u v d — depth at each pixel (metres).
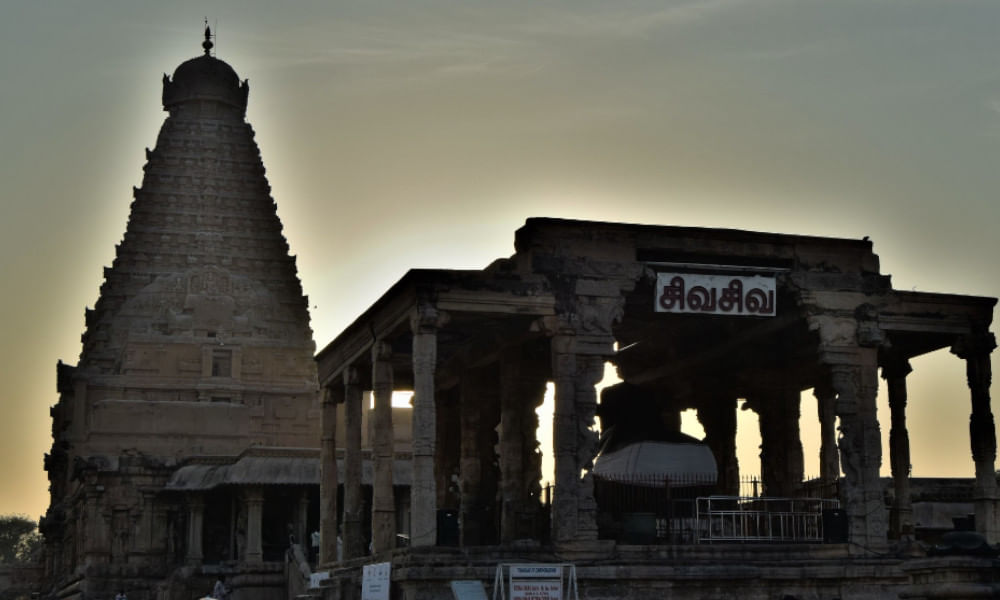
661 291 53.78
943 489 70.44
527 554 49.47
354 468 60.47
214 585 89.31
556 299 52.59
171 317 124.69
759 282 54.97
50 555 133.88
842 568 50.66
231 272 131.38
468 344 63.72
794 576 50.16
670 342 68.38
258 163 137.12
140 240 131.12
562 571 46.31
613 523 57.75
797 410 66.56
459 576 47.16
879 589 50.91
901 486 60.94
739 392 68.12
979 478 56.16
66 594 106.19
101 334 126.38
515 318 53.50
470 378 65.50
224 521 101.19
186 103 137.12
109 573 98.19
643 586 49.12
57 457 126.62
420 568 46.97
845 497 54.22
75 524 114.06
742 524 55.25
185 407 115.88
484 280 51.72
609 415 61.81
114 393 121.62
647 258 54.34
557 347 52.44
